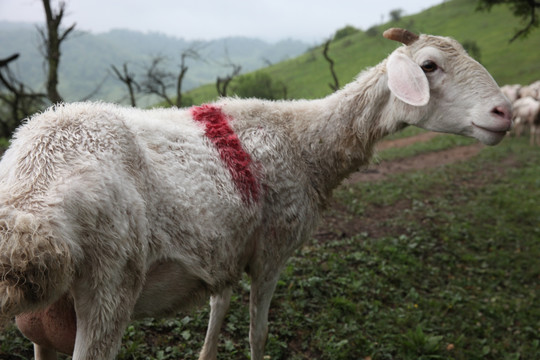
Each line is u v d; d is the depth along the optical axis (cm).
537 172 1300
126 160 216
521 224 855
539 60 3838
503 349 464
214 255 247
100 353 205
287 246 302
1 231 172
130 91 1877
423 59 302
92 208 193
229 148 268
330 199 331
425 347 432
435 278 601
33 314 217
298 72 5722
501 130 289
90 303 202
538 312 541
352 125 319
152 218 222
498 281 620
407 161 1470
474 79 296
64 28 1422
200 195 240
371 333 446
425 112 304
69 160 201
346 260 585
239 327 402
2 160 213
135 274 214
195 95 4466
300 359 385
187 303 255
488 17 5462
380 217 802
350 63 5412
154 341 364
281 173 291
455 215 859
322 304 473
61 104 235
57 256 178
